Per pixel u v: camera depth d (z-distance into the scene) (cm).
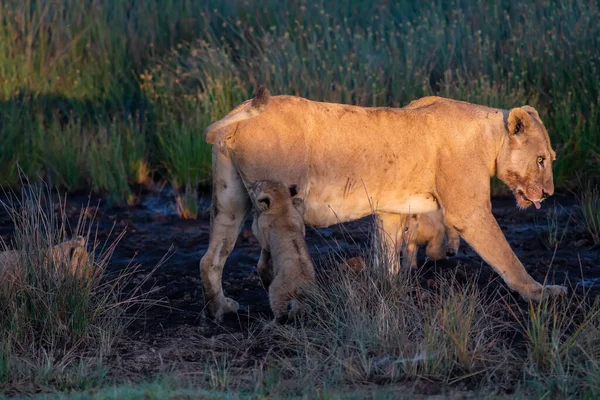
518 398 1786
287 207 2264
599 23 4475
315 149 2342
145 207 3731
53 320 2191
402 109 2473
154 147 4181
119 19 4884
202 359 2108
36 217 2433
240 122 2283
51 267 2247
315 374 1961
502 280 2730
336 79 4350
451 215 2466
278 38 4506
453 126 2455
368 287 2300
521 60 4291
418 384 1922
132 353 2142
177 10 4931
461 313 2141
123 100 4516
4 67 4512
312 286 2239
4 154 3959
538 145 2456
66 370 2008
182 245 3212
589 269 2867
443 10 5091
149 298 2586
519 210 3588
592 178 3797
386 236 2547
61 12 4800
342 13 5031
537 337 2108
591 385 1827
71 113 4222
